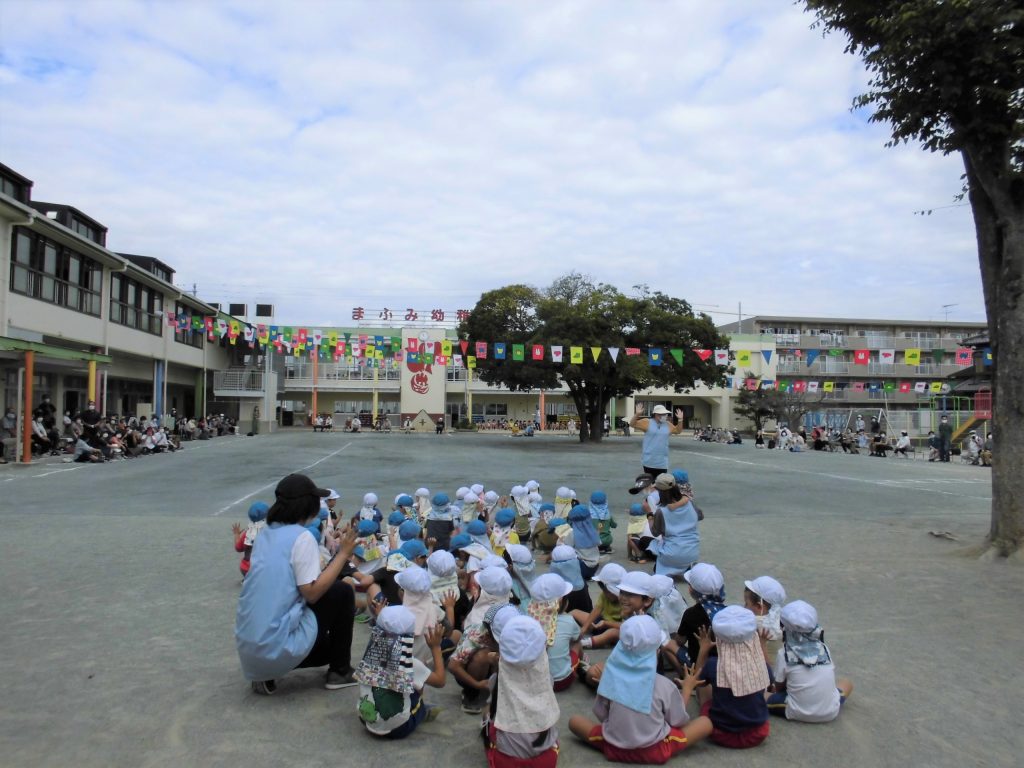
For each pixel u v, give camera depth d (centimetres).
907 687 473
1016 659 528
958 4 722
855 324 5578
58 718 403
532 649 342
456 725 412
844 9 875
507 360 3278
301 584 420
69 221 2477
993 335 901
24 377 1794
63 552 839
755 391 4819
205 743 377
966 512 1316
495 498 959
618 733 366
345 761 363
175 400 3853
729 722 387
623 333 3198
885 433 3697
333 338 3266
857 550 922
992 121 820
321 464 2072
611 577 512
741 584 749
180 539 923
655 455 1041
